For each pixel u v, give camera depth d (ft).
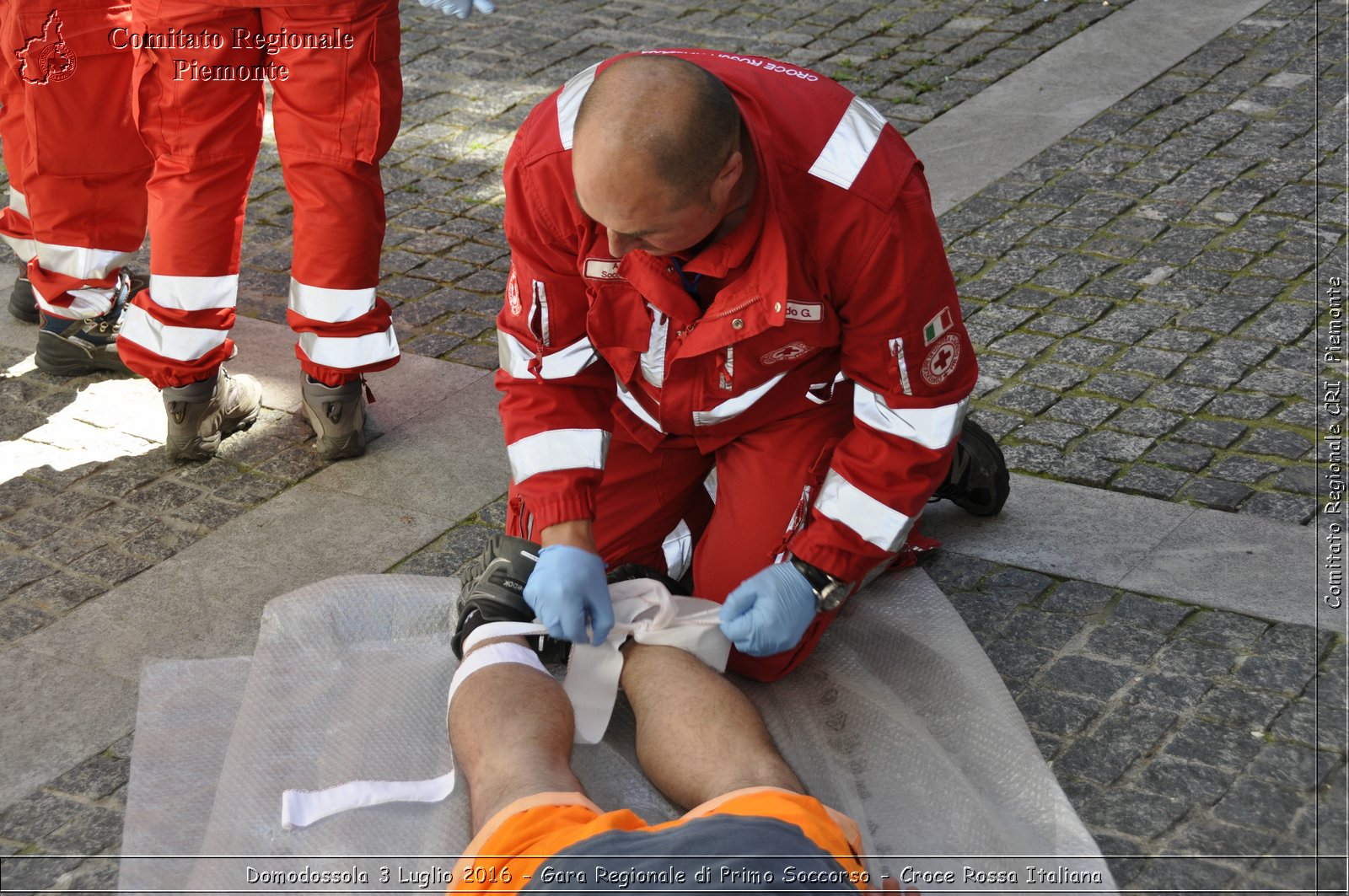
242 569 9.82
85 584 9.72
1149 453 10.36
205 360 10.77
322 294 10.50
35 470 11.18
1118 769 7.49
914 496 7.57
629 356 7.74
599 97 6.08
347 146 10.09
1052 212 14.35
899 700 7.93
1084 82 17.58
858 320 7.20
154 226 10.45
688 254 6.89
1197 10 19.80
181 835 7.34
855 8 20.99
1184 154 15.39
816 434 8.16
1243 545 9.23
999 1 20.80
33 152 11.45
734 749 6.97
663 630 7.66
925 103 17.33
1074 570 9.14
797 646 7.95
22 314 13.61
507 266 14.34
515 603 7.95
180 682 8.43
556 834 6.17
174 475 11.07
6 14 11.16
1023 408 11.07
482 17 21.52
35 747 8.18
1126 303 12.54
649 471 8.77
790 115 6.90
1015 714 7.61
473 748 7.12
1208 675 8.11
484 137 17.38
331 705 8.05
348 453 11.13
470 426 11.57
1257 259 13.08
